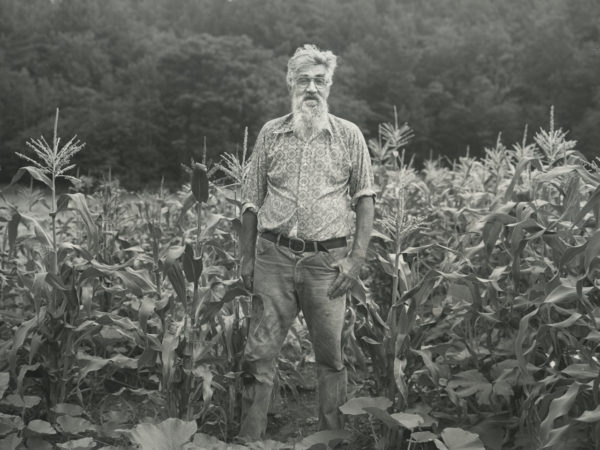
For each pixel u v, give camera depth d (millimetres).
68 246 3768
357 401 3424
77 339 4004
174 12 94562
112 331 4734
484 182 6910
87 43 68062
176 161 55156
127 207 7340
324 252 3445
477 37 74750
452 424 3820
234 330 3996
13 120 56062
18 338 3539
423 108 66500
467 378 3734
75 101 58719
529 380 3289
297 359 5219
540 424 3248
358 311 3842
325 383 3688
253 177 3602
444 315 4051
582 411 3385
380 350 3746
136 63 68812
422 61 74188
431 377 3705
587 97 60312
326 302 3504
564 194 3840
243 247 3688
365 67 68875
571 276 3557
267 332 3559
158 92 57219
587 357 3252
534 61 66875
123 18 77562
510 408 3721
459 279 3816
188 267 3492
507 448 3623
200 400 4227
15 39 67312
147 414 4262
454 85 72188
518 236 3555
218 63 55750
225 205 8266
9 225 3822
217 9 86312
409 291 3590
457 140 65250
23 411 3566
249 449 3199
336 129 3461
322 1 86312
